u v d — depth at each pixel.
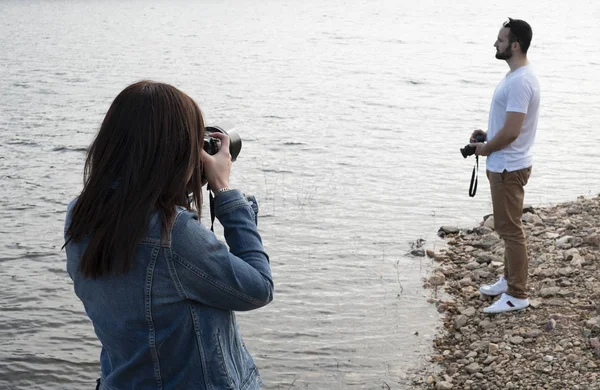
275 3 116.31
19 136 17.95
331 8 98.69
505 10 89.88
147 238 1.98
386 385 6.18
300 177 13.82
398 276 8.55
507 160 6.12
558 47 40.38
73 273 2.08
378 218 11.04
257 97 24.83
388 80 28.94
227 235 2.21
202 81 29.30
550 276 7.30
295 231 10.49
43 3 114.38
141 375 2.06
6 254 9.95
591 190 12.24
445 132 18.36
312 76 30.56
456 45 44.78
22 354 7.23
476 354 6.24
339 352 6.84
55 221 11.47
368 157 15.50
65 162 15.34
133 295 1.99
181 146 2.04
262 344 7.08
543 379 5.55
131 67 34.25
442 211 11.34
